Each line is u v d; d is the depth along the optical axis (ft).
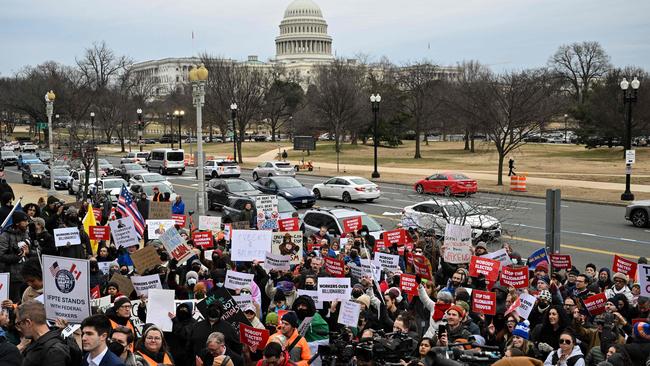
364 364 24.94
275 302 35.81
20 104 375.86
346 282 35.70
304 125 338.75
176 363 30.35
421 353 26.00
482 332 33.83
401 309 38.47
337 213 75.00
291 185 122.42
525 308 32.83
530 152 283.18
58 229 48.16
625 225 101.60
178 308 30.94
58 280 27.37
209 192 119.03
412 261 51.31
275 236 53.52
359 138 380.17
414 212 85.71
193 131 455.63
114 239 51.06
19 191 151.53
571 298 35.37
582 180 169.78
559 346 27.35
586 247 83.25
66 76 400.88
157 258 42.70
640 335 27.53
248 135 448.65
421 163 240.53
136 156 246.88
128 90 381.19
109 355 21.56
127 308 29.09
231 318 30.50
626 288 41.19
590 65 447.42
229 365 24.08
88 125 401.29
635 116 255.70
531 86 180.75
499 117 167.84
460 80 309.63
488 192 147.54
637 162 222.28
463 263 51.01
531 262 50.75
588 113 288.51
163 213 68.64
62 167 170.09
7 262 38.14
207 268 46.96
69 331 26.68
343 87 284.82
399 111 321.52
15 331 28.50
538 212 115.55
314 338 32.83
